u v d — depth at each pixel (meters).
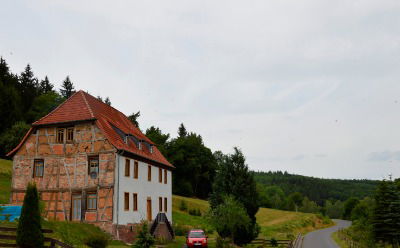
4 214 22.56
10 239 17.69
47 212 29.50
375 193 43.03
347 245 40.22
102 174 29.05
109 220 27.98
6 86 68.00
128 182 30.66
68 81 97.88
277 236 51.62
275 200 147.62
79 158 30.05
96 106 33.97
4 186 39.38
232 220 28.52
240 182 32.16
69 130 31.12
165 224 33.78
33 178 30.78
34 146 31.45
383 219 41.50
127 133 33.69
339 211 158.38
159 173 38.81
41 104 77.44
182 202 60.75
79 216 29.00
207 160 88.38
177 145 85.31
